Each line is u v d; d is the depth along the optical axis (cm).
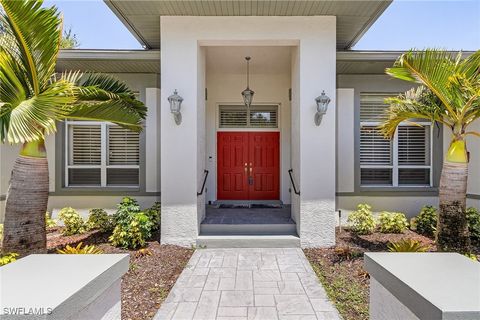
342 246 521
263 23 529
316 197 527
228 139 804
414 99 479
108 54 590
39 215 405
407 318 168
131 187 696
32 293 151
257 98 792
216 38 530
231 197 799
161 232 532
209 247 525
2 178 638
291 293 356
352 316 304
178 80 532
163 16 528
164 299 342
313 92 528
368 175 698
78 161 705
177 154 533
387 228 603
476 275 175
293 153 600
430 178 691
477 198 613
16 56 377
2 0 332
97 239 564
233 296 349
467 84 367
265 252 503
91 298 167
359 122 686
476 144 616
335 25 525
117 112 486
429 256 212
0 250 438
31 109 346
